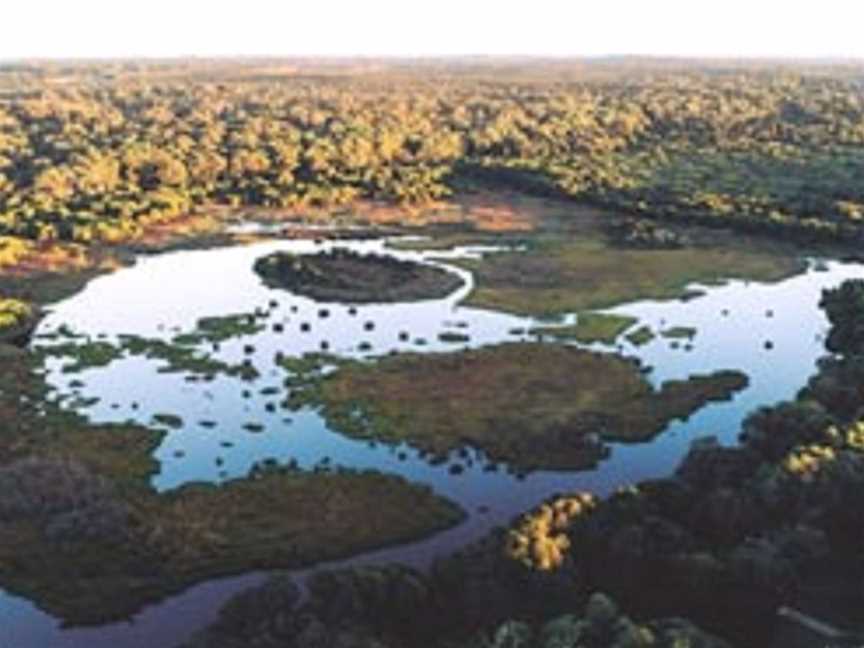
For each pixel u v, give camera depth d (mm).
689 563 100062
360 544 118938
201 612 106688
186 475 135000
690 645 88812
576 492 131375
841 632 98000
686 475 119875
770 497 112062
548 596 98250
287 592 97438
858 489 110312
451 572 101062
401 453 141500
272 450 142375
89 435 145000
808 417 129750
